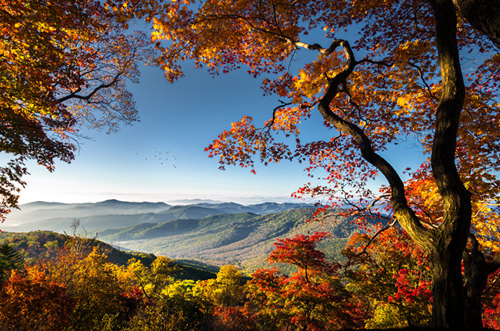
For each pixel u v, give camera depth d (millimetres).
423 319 10414
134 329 12570
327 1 5152
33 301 11336
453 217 1883
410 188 5984
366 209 5473
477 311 2064
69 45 6676
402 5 4895
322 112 3389
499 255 2373
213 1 4953
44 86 6035
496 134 4520
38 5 4742
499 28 1532
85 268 17797
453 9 2227
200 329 21250
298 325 12438
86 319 16203
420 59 4590
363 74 5703
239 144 5691
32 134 7020
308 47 4422
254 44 6336
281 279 13242
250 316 19531
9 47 5316
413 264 10211
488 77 4688
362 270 12094
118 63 9609
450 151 2057
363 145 2807
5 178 7430
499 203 4301
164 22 4805
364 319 14242
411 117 5562
